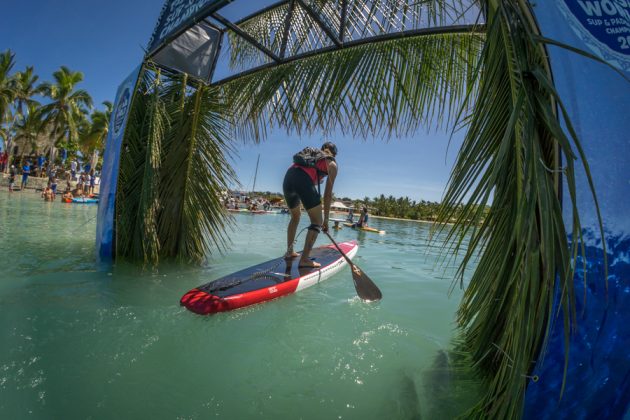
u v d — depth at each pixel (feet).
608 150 3.86
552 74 4.15
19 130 102.94
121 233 13.60
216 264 14.78
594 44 4.03
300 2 9.85
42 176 80.48
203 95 14.67
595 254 3.84
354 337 7.74
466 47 9.58
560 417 3.69
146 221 13.07
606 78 3.92
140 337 6.81
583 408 3.59
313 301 10.38
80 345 6.20
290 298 10.50
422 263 21.22
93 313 7.79
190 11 10.42
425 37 10.01
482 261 6.02
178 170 14.29
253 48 15.76
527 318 3.71
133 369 5.63
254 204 65.57
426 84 10.35
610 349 3.59
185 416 4.57
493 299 5.61
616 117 3.84
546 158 4.54
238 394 5.20
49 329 6.70
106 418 4.38
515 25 4.20
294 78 12.48
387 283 14.49
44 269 11.31
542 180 3.52
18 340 6.08
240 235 28.07
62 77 90.33
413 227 84.23
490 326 5.85
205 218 15.10
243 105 14.48
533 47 4.13
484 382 5.77
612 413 3.41
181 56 14.20
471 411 4.71
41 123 92.99
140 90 14.12
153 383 5.29
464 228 5.35
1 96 82.17
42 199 48.67
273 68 13.21
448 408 5.07
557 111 4.11
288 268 12.48
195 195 14.66
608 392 3.49
